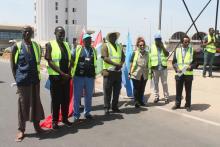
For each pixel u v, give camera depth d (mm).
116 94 9648
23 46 7289
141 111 9844
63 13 84875
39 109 7676
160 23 16609
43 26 82625
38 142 7246
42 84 15891
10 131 8078
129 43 11555
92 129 8141
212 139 7371
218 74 17562
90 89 8812
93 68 8758
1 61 37188
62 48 7941
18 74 7289
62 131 7992
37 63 7426
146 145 7023
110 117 9234
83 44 8648
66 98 8211
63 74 7855
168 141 7258
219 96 11734
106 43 9422
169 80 15789
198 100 11094
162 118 9062
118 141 7285
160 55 10664
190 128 8156
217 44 19359
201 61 19609
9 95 13039
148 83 14766
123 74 11523
